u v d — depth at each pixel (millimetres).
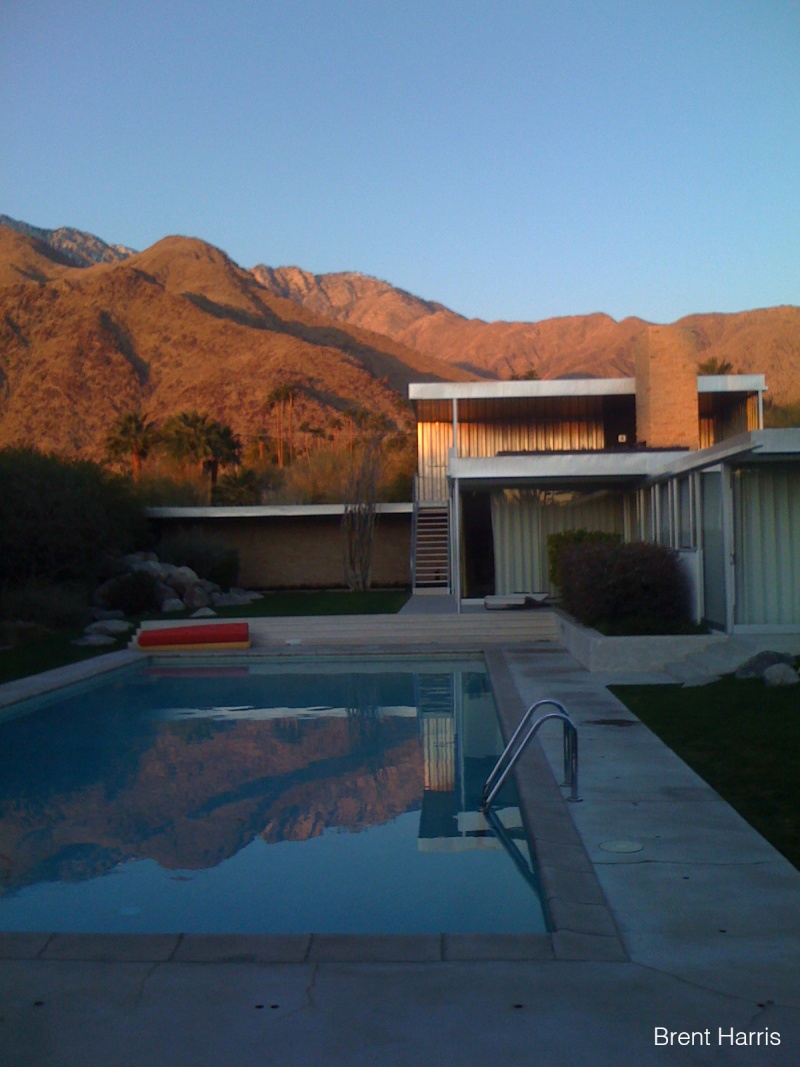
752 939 4449
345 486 33969
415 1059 3494
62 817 7750
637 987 3994
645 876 5328
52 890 5988
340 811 7789
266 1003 3922
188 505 36719
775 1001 3850
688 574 15211
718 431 29156
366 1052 3541
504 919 5215
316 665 17469
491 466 19781
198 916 5461
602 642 13781
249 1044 3609
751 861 5539
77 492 25453
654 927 4613
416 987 4039
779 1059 3443
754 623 13562
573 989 3986
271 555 31953
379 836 7027
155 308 158750
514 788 8391
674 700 10906
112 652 18203
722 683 11523
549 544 20906
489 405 27219
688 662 13305
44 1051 3572
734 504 13625
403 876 6074
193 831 7285
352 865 6328
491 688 13484
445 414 28859
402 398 133375
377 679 15719
